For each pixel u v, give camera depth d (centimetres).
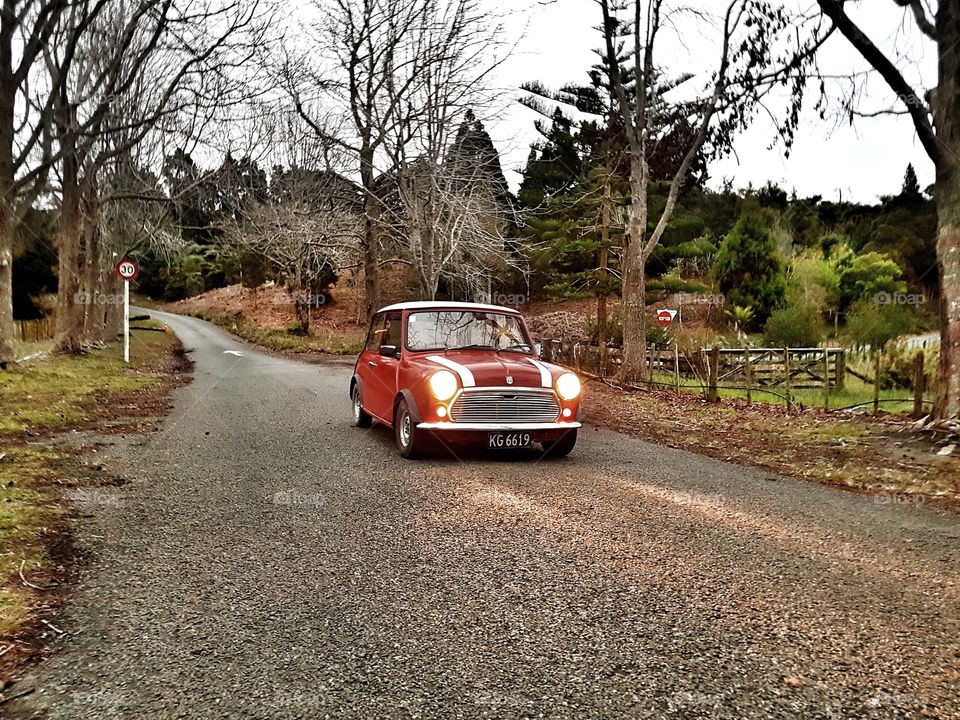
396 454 743
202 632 307
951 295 898
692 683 267
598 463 717
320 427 924
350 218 2983
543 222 2605
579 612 333
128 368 1817
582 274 2344
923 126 925
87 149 1930
